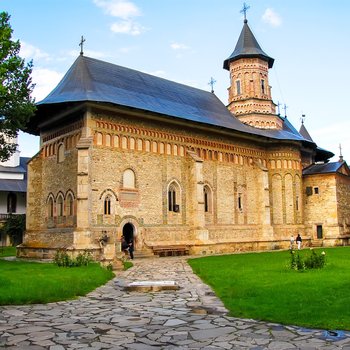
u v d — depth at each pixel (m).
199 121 39.31
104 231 32.34
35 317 10.86
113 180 33.56
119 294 14.53
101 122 33.44
